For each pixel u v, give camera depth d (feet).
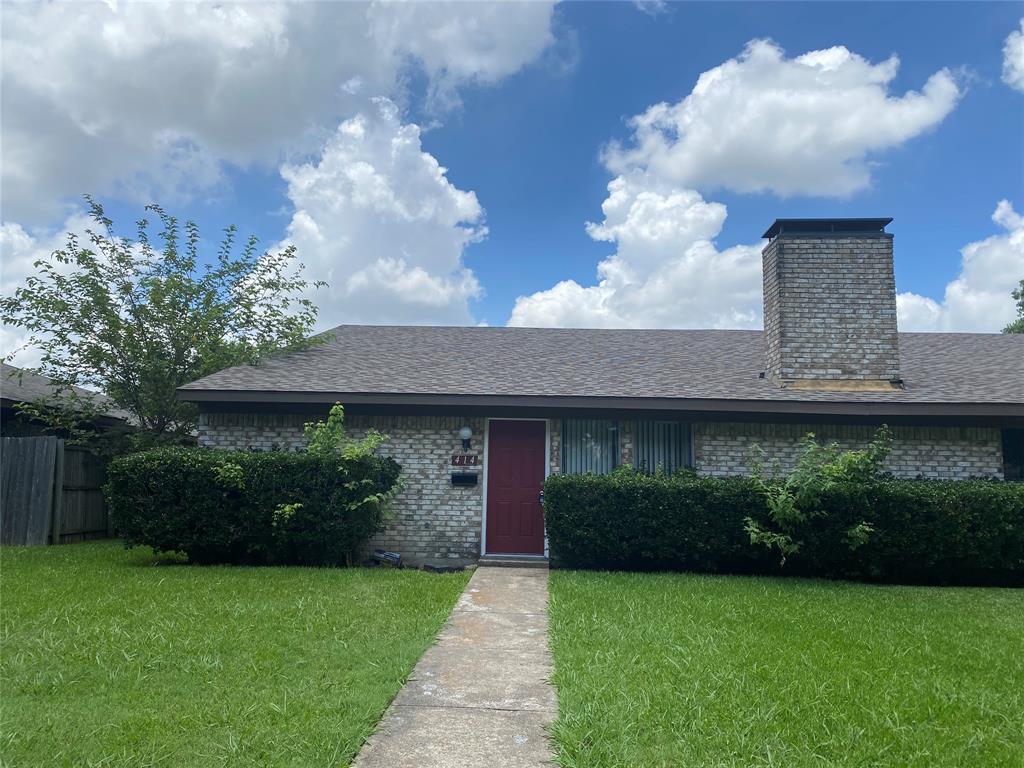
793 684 16.25
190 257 49.49
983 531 31.50
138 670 16.85
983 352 45.98
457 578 31.04
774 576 32.83
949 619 24.16
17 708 14.37
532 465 38.24
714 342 49.60
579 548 33.40
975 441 36.99
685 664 17.70
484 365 42.73
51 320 45.70
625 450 38.06
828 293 39.04
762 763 12.40
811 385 38.24
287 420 38.75
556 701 15.67
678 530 32.81
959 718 14.67
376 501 33.96
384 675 16.85
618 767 12.21
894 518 31.89
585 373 41.01
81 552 38.11
